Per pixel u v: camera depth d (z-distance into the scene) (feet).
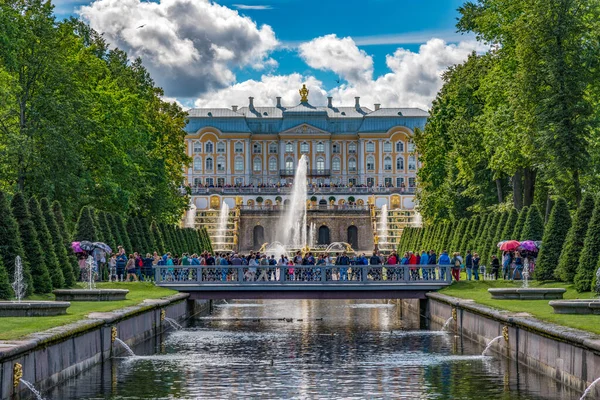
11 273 149.89
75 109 232.12
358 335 161.48
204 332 167.43
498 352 127.54
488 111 237.45
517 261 199.82
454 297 171.12
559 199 184.03
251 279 192.85
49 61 225.76
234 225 504.02
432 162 320.70
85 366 111.55
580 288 155.53
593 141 203.72
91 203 249.55
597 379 86.69
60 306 122.11
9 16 208.03
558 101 195.11
